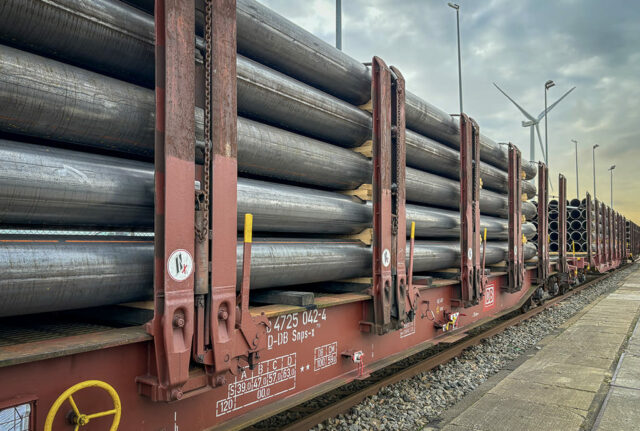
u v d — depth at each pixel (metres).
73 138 2.57
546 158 23.91
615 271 29.66
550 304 13.02
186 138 2.56
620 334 9.48
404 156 4.95
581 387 5.92
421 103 6.13
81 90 2.45
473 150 7.06
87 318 3.07
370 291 4.50
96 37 2.60
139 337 2.40
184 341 2.53
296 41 4.04
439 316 6.29
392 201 4.88
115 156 3.01
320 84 4.63
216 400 3.05
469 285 6.49
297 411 4.71
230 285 2.81
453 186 7.03
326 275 4.21
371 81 4.84
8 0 2.24
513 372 6.61
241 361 2.99
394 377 5.52
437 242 6.84
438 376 6.09
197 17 3.04
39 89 2.27
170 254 2.44
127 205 2.67
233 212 2.85
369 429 4.40
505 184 9.41
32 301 2.22
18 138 2.55
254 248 3.42
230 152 2.85
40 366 2.13
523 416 4.92
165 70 2.46
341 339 4.30
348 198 4.70
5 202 2.16
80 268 2.37
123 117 2.66
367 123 4.97
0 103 2.17
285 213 3.71
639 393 5.71
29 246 2.24
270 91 3.71
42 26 2.41
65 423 2.22
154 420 2.65
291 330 3.68
